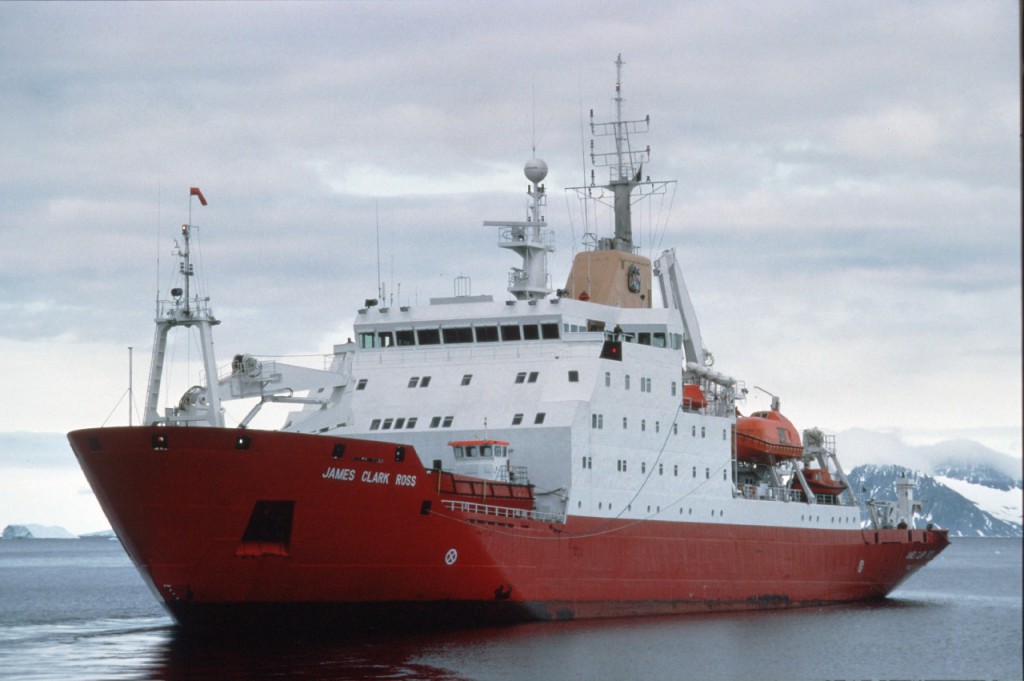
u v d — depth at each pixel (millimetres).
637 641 71938
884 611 95125
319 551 65188
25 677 60500
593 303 83062
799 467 97812
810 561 94312
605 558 77875
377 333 82750
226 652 64812
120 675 60656
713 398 91312
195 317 68438
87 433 62688
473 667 62656
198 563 63406
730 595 86875
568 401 77000
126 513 63281
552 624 74562
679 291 97938
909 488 109062
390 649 65875
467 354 80875
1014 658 71812
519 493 74312
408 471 67312
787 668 68125
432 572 68938
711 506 85938
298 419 84625
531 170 86312
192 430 61469
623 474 79562
